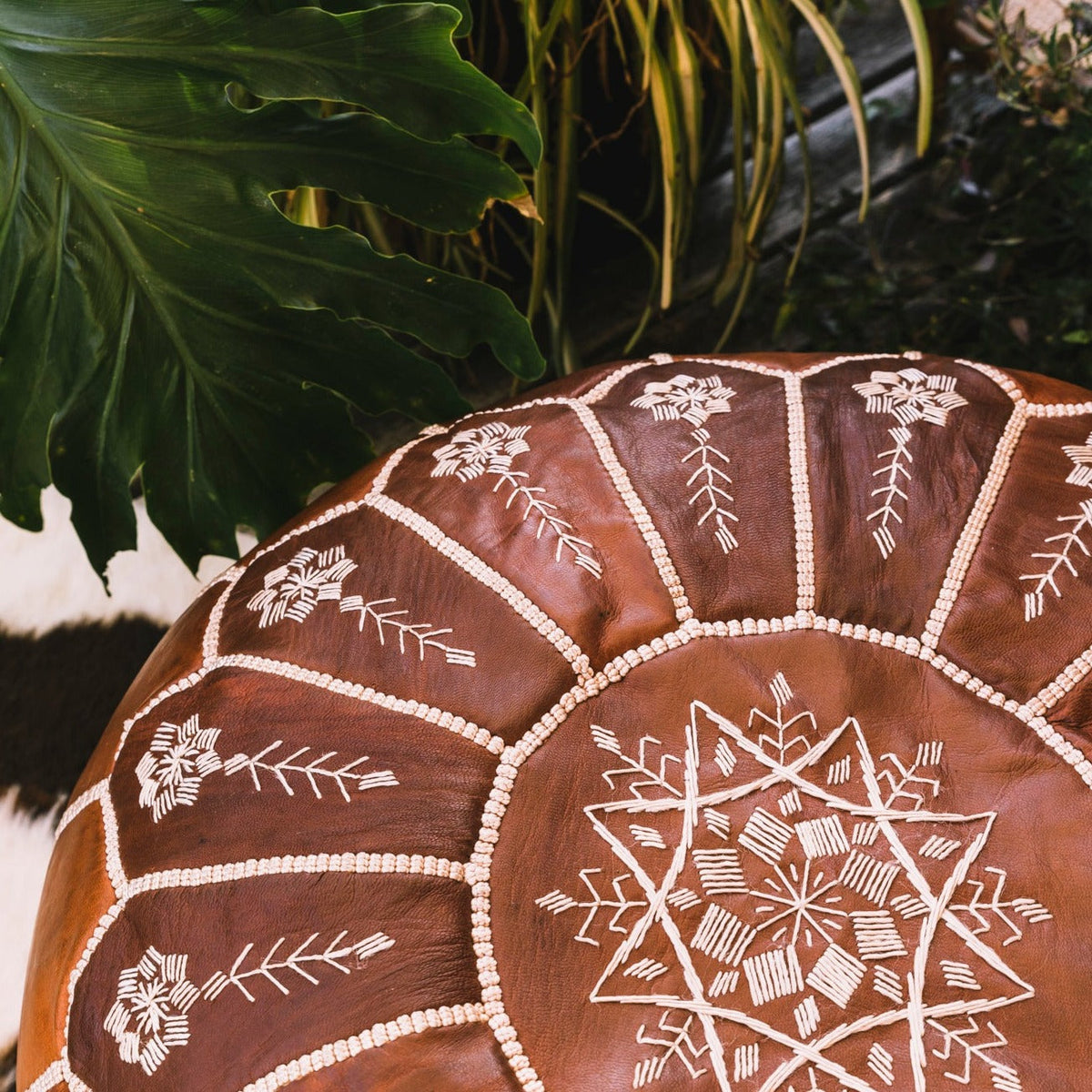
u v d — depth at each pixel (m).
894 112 1.23
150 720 0.79
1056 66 1.05
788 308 1.14
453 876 0.74
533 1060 0.72
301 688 0.77
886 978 0.73
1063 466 0.79
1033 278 1.13
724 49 1.12
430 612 0.78
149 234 0.85
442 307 0.88
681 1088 0.71
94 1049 0.73
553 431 0.81
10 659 1.02
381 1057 0.71
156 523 0.94
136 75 0.81
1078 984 0.72
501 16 1.03
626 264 1.28
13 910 0.99
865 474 0.79
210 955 0.73
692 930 0.74
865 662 0.77
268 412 0.92
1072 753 0.75
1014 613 0.77
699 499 0.79
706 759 0.76
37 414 0.87
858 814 0.75
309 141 0.83
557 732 0.77
